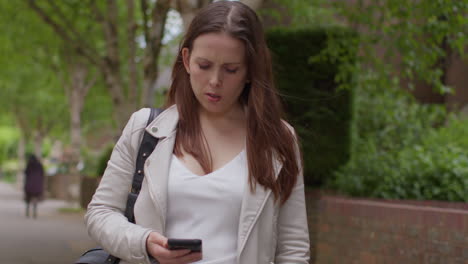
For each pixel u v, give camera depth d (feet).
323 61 27.91
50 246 40.16
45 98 119.34
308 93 27.89
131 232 6.97
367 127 32.40
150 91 38.17
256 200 7.20
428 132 33.09
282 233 7.71
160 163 7.29
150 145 7.48
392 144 32.14
